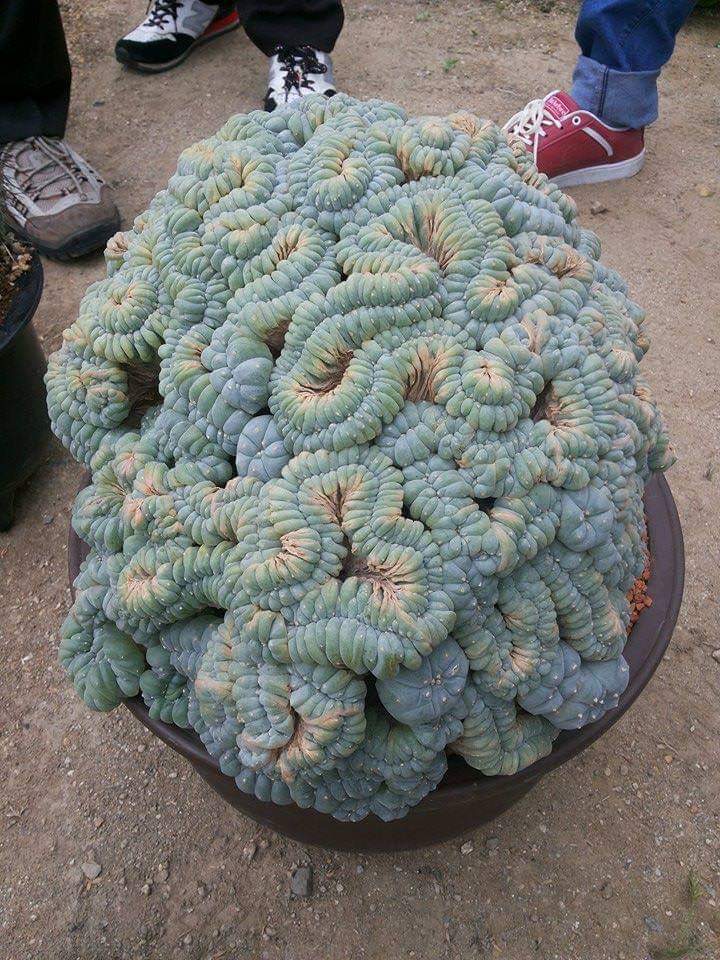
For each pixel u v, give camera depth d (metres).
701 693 0.82
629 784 0.76
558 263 0.52
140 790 0.77
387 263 0.48
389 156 0.53
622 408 0.50
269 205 0.51
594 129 1.25
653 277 1.18
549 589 0.49
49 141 1.24
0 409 0.86
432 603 0.45
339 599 0.45
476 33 1.56
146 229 0.57
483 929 0.69
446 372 0.47
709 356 1.09
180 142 1.38
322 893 0.71
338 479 0.46
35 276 0.89
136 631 0.54
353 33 1.56
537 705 0.50
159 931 0.69
